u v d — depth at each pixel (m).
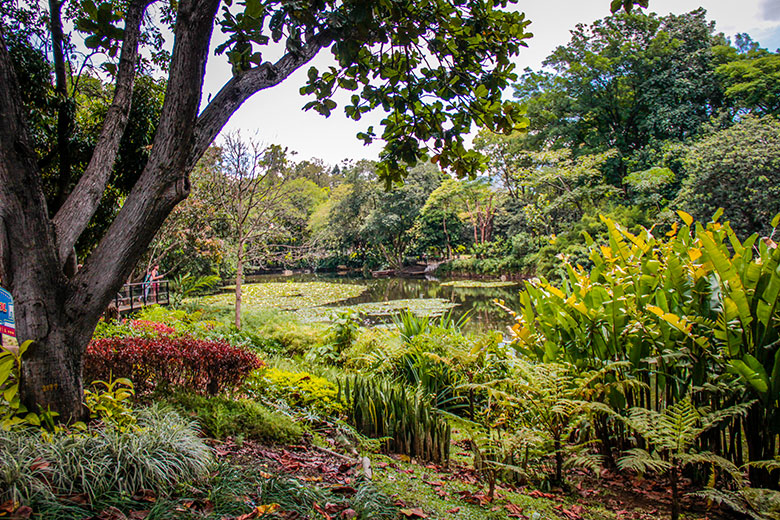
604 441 3.71
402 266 40.94
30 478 1.68
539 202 23.94
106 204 7.27
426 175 37.66
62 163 5.37
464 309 17.58
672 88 21.66
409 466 3.22
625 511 2.82
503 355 4.97
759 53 21.92
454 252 43.12
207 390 3.85
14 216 2.29
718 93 22.08
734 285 2.94
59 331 2.44
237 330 7.71
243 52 2.61
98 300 2.51
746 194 14.53
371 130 3.49
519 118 3.26
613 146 24.41
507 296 22.19
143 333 5.52
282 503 2.02
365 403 3.68
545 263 19.91
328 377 5.74
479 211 36.84
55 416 2.40
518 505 2.69
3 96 2.19
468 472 3.33
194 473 2.17
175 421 2.65
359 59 3.27
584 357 4.04
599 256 4.58
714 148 15.16
